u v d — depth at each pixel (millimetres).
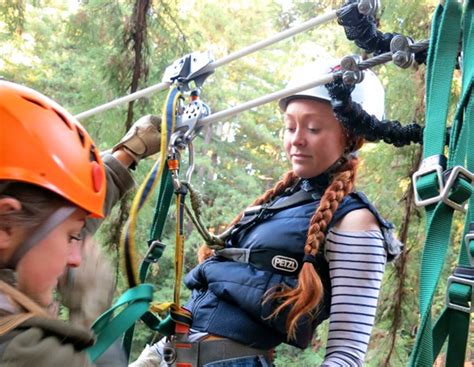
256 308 1607
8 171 989
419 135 1606
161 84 1676
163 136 1519
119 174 1532
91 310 1070
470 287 952
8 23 4973
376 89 1804
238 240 1767
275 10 11555
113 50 4297
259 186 13422
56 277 1010
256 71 13008
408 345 4219
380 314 3949
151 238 1581
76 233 1062
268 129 14070
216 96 12188
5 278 954
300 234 1656
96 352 1222
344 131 1738
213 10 10039
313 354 7008
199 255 1914
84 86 4543
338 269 1627
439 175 996
